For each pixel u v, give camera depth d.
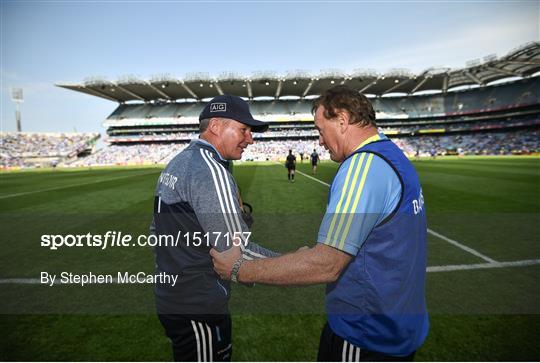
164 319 1.63
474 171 18.75
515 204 8.46
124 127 65.56
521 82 54.16
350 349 1.31
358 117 1.34
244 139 1.64
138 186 15.70
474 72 49.69
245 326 2.94
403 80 52.25
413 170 1.30
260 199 10.48
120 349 2.63
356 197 1.14
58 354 2.57
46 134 63.44
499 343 2.59
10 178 23.94
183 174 1.45
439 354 2.47
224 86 55.91
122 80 51.56
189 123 62.91
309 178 17.58
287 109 65.50
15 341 2.76
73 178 22.34
